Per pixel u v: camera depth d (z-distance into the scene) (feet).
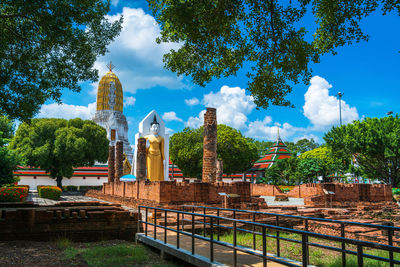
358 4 31.86
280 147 249.14
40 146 158.61
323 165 172.65
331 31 34.65
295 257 30.37
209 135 81.46
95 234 36.40
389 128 118.11
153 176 124.57
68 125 172.86
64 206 46.55
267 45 38.06
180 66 40.91
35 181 209.05
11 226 33.53
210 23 32.53
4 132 99.25
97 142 173.06
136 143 133.28
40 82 45.44
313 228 45.21
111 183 119.75
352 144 122.11
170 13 31.40
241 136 192.13
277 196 114.42
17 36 42.14
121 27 47.80
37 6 36.52
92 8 42.75
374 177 137.49
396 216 58.59
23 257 27.58
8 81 43.06
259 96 40.24
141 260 28.32
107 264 26.35
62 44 43.27
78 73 47.37
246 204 63.16
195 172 187.93
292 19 35.47
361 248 14.42
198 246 29.86
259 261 24.21
